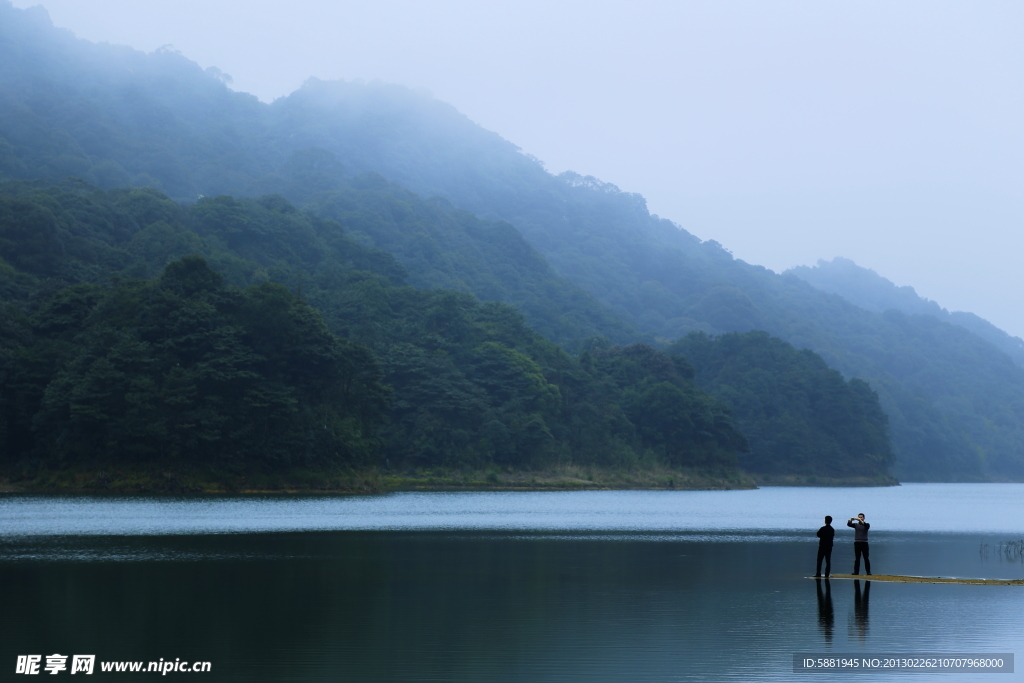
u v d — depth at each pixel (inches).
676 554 2171.5
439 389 7116.1
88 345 5059.1
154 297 5226.4
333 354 5526.6
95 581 1555.1
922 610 1336.1
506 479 7052.2
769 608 1352.1
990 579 1707.7
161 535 2504.9
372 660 1004.6
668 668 979.3
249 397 5022.1
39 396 4950.8
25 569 1708.9
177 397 4773.6
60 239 7485.2
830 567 1893.5
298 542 2368.4
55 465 4790.8
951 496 7716.5
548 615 1283.2
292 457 5177.2
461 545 2359.7
